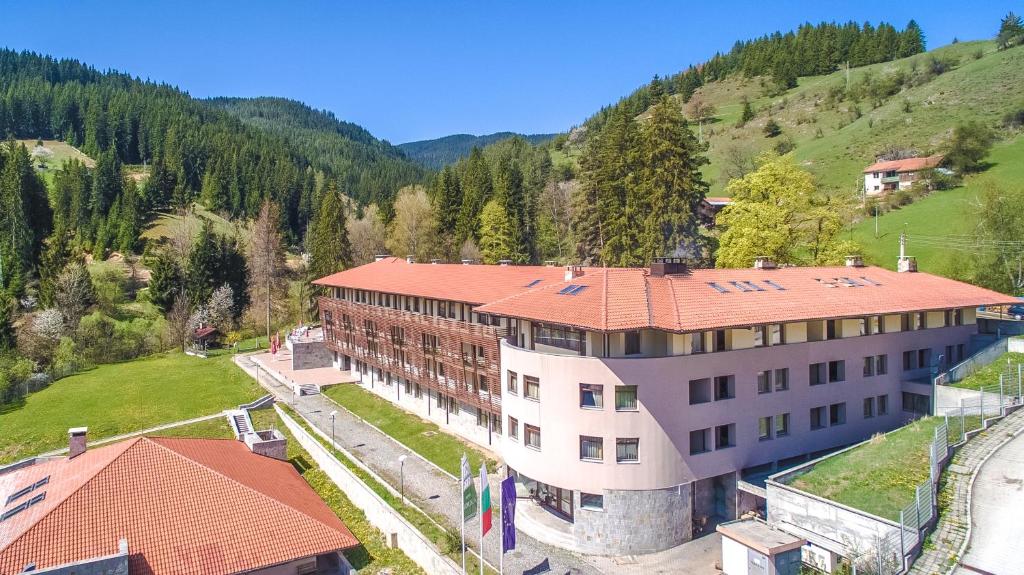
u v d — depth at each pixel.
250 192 178.88
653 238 75.81
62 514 32.12
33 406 68.81
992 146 107.69
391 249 115.62
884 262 81.62
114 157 170.62
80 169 156.62
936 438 32.44
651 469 34.75
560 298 39.19
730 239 65.81
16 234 116.88
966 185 98.75
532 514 38.50
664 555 34.44
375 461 49.06
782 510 32.84
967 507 29.27
